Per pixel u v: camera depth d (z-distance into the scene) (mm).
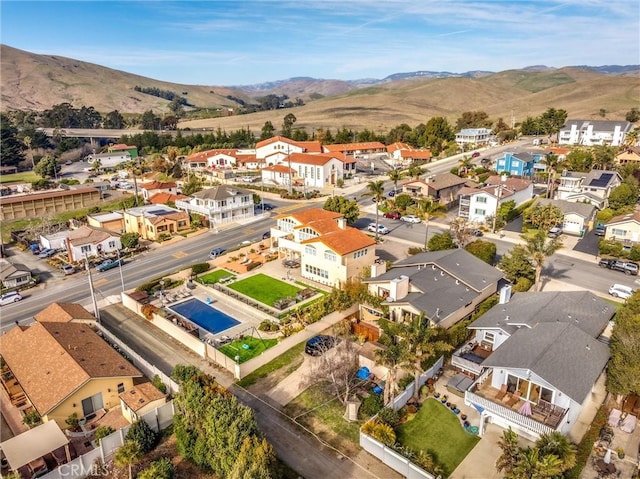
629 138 143875
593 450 30656
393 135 180500
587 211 76438
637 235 68500
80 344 41625
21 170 161125
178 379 36688
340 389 38125
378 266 53344
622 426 32500
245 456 27391
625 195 84062
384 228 80312
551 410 30234
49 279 67312
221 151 155875
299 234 67250
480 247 62156
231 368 42281
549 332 35500
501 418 31859
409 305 44156
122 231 89312
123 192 120250
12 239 86062
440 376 39250
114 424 35000
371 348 42062
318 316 50031
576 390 29188
